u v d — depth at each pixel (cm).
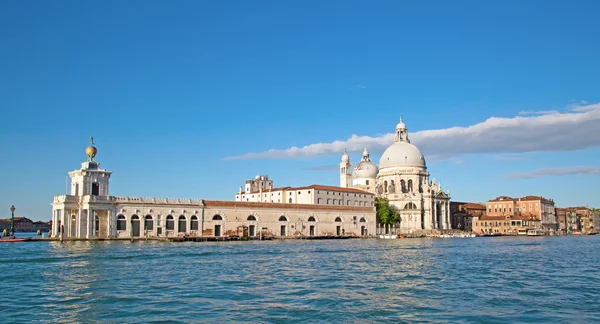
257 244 14888
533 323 4047
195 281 6059
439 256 10212
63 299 4838
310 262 8569
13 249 11119
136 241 15650
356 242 17288
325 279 6347
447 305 4716
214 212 18438
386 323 4025
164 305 4594
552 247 14300
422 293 5347
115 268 7269
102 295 5050
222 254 10144
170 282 5950
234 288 5562
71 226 16862
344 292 5362
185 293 5209
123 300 4806
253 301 4822
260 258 9281
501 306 4694
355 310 4462
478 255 10638
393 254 10669
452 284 6012
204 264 7994
